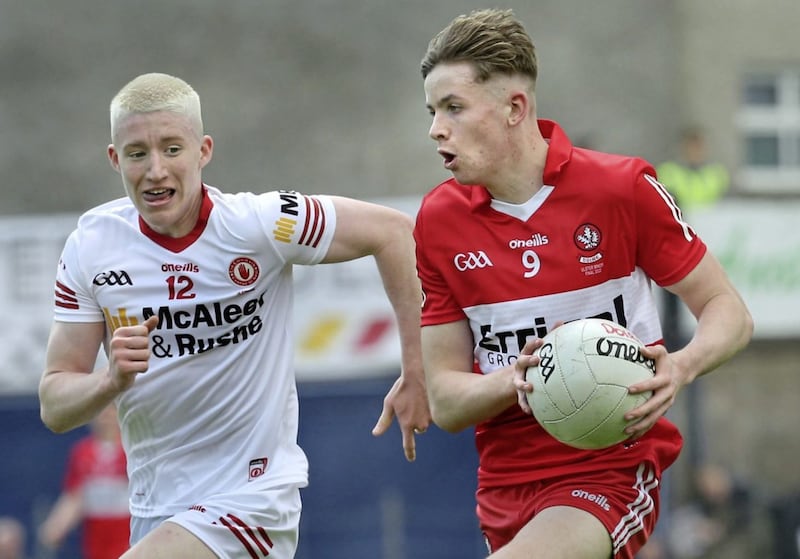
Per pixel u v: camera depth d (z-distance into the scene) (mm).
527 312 16672
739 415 64688
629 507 16641
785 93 68812
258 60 69250
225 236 17375
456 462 49844
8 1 69000
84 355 17797
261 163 69000
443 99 16297
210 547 17219
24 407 49500
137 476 18172
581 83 67750
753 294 58812
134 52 69188
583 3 67875
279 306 18031
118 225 17562
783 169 68688
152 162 16547
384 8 69312
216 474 17672
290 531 17984
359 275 52531
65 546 48562
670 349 42188
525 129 16547
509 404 16422
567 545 15742
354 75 69375
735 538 52188
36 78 69062
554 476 16922
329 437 49938
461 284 17031
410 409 18734
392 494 49750
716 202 59000
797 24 67875
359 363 52250
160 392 17547
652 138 67625
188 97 16953
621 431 15453
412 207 55094
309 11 69312
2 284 51625
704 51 67750
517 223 16672
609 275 16562
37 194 68812
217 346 17516
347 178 69062
